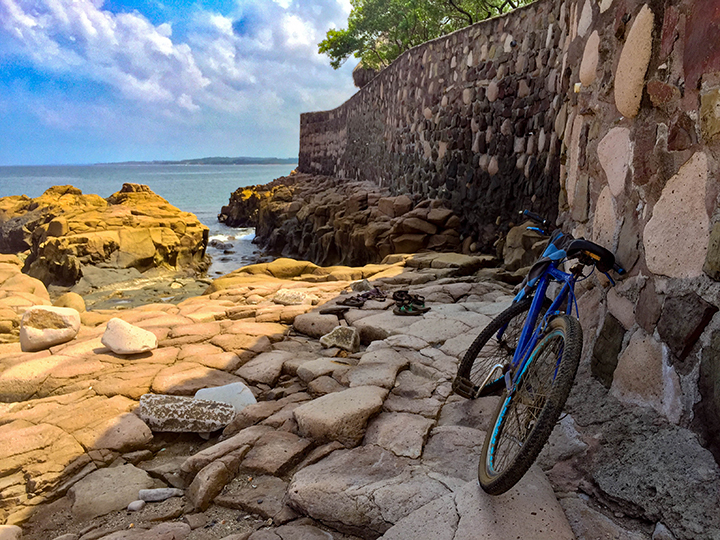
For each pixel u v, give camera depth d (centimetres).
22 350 429
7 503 241
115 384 354
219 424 306
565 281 221
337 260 1708
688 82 208
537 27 802
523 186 855
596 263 230
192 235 1625
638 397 225
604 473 203
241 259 2173
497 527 178
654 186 231
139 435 295
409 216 1102
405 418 281
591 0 333
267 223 2600
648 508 181
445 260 803
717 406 179
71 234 1358
